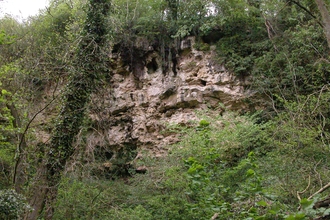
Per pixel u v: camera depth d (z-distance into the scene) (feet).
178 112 48.32
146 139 49.08
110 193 37.22
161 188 36.99
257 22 48.98
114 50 51.88
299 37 42.11
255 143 38.04
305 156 28.55
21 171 30.66
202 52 49.26
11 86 33.65
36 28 50.26
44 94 38.47
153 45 51.75
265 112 43.78
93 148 35.09
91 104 35.86
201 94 47.26
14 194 24.71
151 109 49.93
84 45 35.42
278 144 30.81
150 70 52.21
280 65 44.11
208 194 18.90
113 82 51.16
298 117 29.60
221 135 36.45
